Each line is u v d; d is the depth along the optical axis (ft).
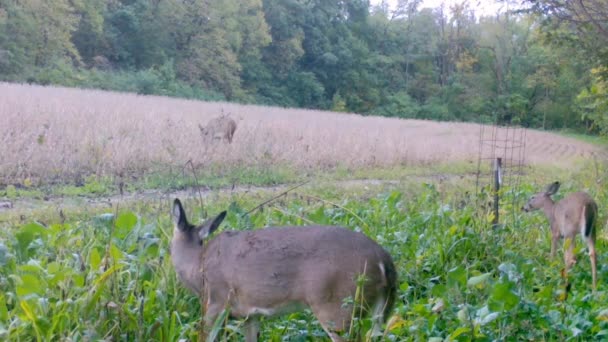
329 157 73.67
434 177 72.02
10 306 19.36
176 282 20.85
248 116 125.49
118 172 52.06
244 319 18.44
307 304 17.78
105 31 215.31
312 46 270.26
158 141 63.77
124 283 20.66
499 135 147.02
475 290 21.86
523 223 37.17
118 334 17.61
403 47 300.81
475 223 31.27
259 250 17.98
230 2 236.84
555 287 25.11
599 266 30.66
